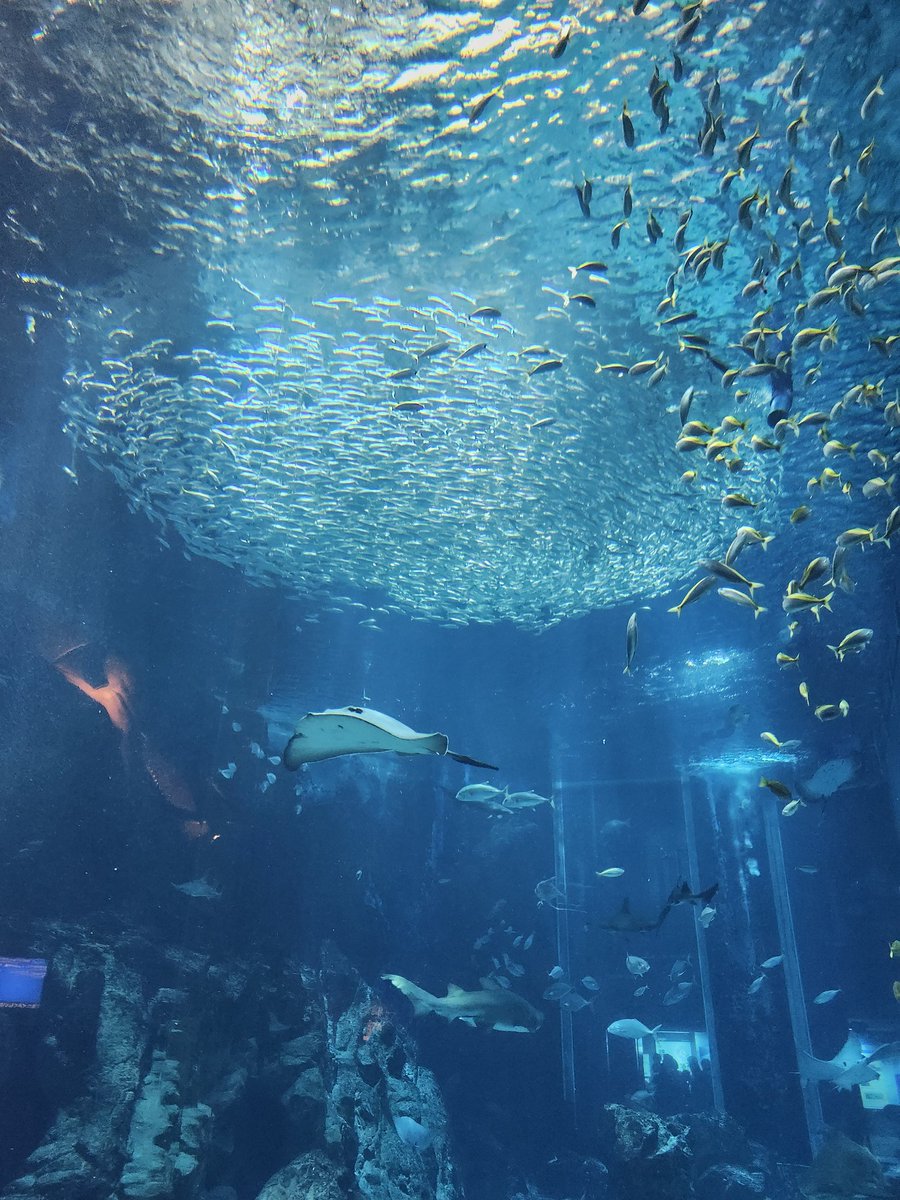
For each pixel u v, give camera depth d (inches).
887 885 922.1
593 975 954.1
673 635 676.1
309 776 877.2
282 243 350.9
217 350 409.4
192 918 515.2
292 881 654.5
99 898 474.9
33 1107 329.1
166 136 309.7
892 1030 889.5
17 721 472.1
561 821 1077.8
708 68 269.1
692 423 276.5
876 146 286.2
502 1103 776.3
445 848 930.7
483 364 409.1
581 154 303.7
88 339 406.0
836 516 494.0
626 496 484.7
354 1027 597.9
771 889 966.4
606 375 401.1
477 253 348.5
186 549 556.4
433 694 860.6
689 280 347.6
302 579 594.6
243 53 279.7
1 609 482.3
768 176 303.0
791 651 662.5
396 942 831.1
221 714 623.8
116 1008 368.5
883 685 642.2
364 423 448.1
